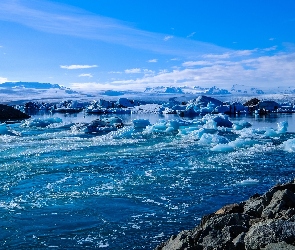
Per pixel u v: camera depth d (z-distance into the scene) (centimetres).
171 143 2488
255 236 595
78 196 1259
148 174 1566
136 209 1120
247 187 1357
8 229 980
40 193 1300
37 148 2284
